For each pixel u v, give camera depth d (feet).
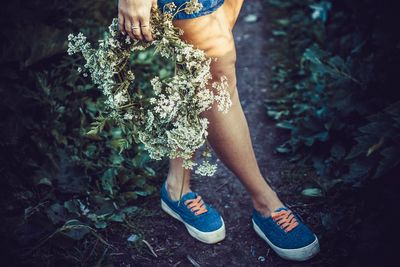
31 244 6.50
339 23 10.23
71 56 8.43
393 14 8.01
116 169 7.51
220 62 5.45
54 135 7.61
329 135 7.97
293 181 7.75
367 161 7.02
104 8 9.86
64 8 8.80
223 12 5.44
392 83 7.71
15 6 8.18
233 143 5.95
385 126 6.73
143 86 8.74
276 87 9.61
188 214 6.84
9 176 7.12
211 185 7.80
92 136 7.75
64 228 6.54
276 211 6.54
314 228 6.93
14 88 7.52
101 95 8.54
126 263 6.61
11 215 6.82
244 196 7.59
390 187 6.73
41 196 7.13
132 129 5.56
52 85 8.17
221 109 5.36
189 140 5.21
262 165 8.09
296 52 10.29
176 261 6.68
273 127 8.79
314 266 6.44
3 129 7.17
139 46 5.18
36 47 7.80
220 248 6.84
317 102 8.61
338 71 7.98
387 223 6.37
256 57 10.48
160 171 7.84
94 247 6.66
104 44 5.18
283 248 6.46
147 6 4.78
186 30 5.22
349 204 7.13
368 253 6.16
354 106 7.78
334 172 7.65
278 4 11.87
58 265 6.39
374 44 8.41
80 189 7.24
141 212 7.25
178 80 5.09
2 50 7.84
